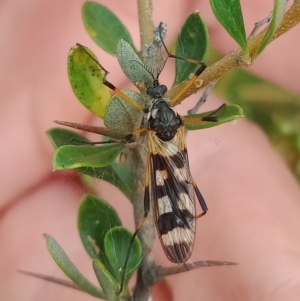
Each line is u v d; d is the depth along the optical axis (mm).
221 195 47
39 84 52
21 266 49
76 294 47
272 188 47
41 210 51
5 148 51
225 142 52
